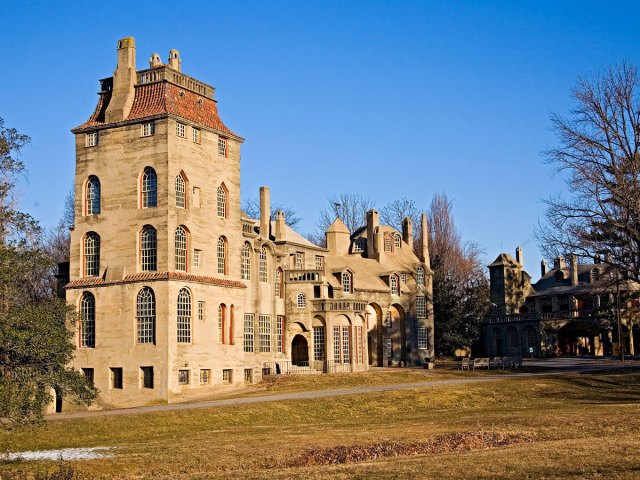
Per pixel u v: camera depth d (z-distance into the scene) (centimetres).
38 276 8662
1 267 4062
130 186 6675
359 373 7844
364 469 2981
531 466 2839
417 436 3928
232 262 7238
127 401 6400
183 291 6531
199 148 6925
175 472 3434
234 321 7112
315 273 8550
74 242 6888
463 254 12900
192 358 6512
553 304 13012
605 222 6781
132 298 6488
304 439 4050
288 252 8806
